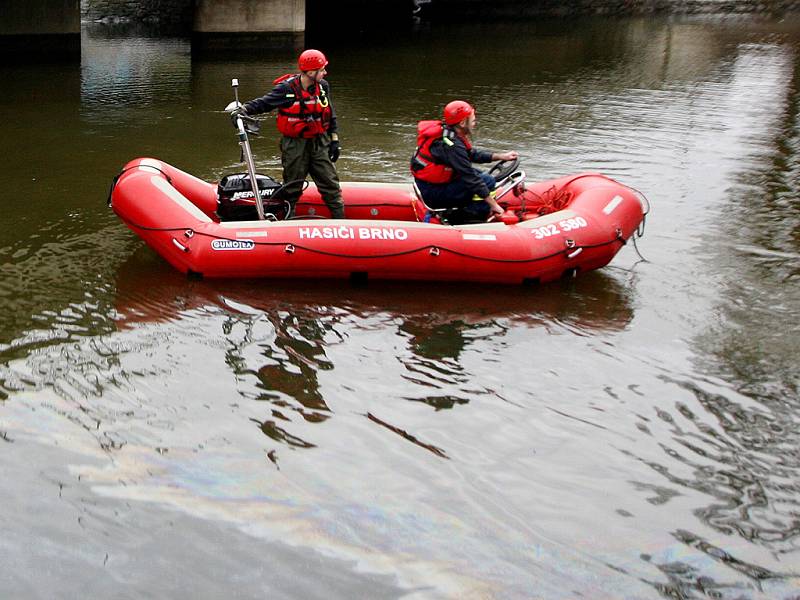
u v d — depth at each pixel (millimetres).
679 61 18594
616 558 3346
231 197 6105
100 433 4012
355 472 3818
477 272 5797
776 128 11594
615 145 10469
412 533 3447
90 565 3217
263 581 3174
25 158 9172
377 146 10141
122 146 9883
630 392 4559
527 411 4352
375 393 4477
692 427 4238
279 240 5645
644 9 30578
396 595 3129
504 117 12156
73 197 7703
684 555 3367
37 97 12656
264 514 3521
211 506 3555
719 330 5332
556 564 3305
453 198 6137
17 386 4367
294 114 5957
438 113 12391
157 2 22297
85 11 22125
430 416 4281
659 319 5477
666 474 3865
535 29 25094
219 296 5539
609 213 6164
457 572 3250
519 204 6668
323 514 3537
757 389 4609
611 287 5980
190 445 3959
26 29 16375
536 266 5832
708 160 9766
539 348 5043
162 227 5719
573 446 4059
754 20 28391
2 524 3400
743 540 3459
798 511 3635
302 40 19656
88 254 6215
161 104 12516
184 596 3096
